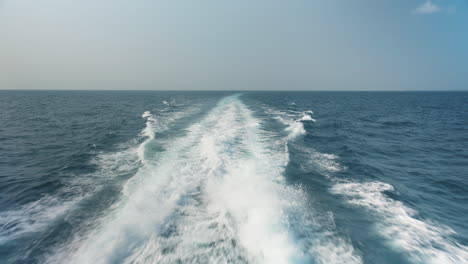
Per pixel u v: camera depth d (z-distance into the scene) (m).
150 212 5.08
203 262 3.71
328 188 6.71
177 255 3.85
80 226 4.75
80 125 18.09
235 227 4.54
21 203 5.79
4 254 4.05
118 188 6.54
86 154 9.77
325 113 27.17
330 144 11.90
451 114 28.58
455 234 4.80
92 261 3.79
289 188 6.50
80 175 7.52
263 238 4.26
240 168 7.77
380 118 24.12
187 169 7.61
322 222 4.96
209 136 12.15
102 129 16.08
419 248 4.30
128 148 10.75
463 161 10.05
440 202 6.34
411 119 23.55
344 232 4.64
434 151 11.62
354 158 9.60
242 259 3.76
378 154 10.91
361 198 6.17
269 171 7.60
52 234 4.55
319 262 3.82
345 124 19.22
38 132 15.32
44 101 50.09
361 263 3.87
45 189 6.54
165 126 15.37
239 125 15.84
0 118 22.12
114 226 4.62
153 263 3.69
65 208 5.50
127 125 17.27
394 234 4.68
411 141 13.73
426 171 8.80
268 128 15.02
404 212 5.54
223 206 5.33
